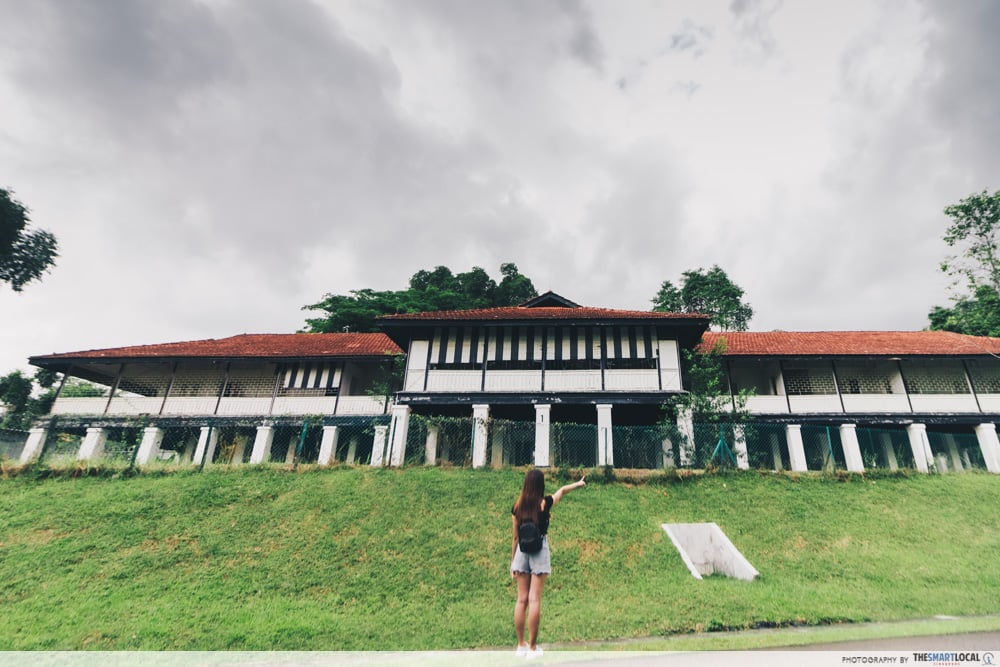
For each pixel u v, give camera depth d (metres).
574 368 19.16
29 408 27.39
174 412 21.31
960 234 24.34
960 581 9.70
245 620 8.22
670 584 9.48
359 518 12.42
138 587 9.60
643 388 18.41
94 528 12.06
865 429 18.23
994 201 23.19
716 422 17.77
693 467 16.36
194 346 23.72
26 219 25.45
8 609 8.80
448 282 46.53
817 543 11.67
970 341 21.38
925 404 19.31
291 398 21.48
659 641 6.76
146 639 7.56
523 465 16.58
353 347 23.20
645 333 19.30
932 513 13.18
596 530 11.97
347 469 15.49
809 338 23.03
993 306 25.81
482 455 16.41
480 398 18.83
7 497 13.92
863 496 14.16
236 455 21.27
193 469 15.62
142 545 11.30
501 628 7.74
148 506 13.12
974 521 12.75
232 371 23.16
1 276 25.55
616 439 17.53
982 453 18.05
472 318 19.50
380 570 10.23
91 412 21.22
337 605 8.93
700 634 7.11
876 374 21.06
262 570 10.27
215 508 13.04
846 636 6.42
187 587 9.59
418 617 8.35
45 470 15.45
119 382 23.98
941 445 18.39
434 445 17.44
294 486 14.21
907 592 9.08
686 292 39.50
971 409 19.06
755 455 18.00
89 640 7.57
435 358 19.73
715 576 11.02
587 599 8.99
